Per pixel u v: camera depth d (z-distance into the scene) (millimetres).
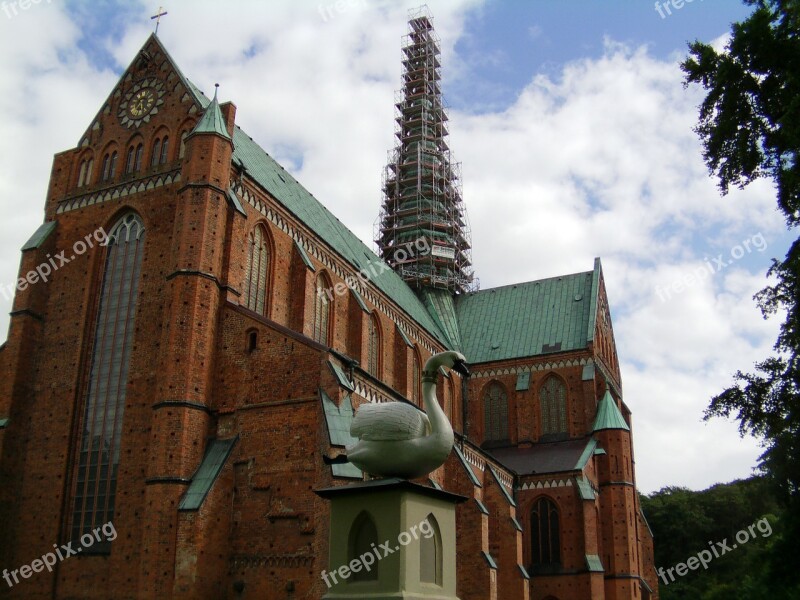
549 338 82375
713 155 32250
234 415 41344
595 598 63812
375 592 17203
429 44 104812
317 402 39625
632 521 71688
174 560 36781
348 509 18125
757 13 29891
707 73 32094
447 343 83750
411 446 18875
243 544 38781
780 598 34656
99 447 43938
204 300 42250
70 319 47406
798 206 29812
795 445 32344
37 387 46594
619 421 74250
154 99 50781
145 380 43688
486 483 61812
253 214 49531
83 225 49469
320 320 56875
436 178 96250
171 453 38812
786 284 31344
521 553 60375
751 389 31656
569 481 68438
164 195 47562
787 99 29594
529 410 78625
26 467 45031
